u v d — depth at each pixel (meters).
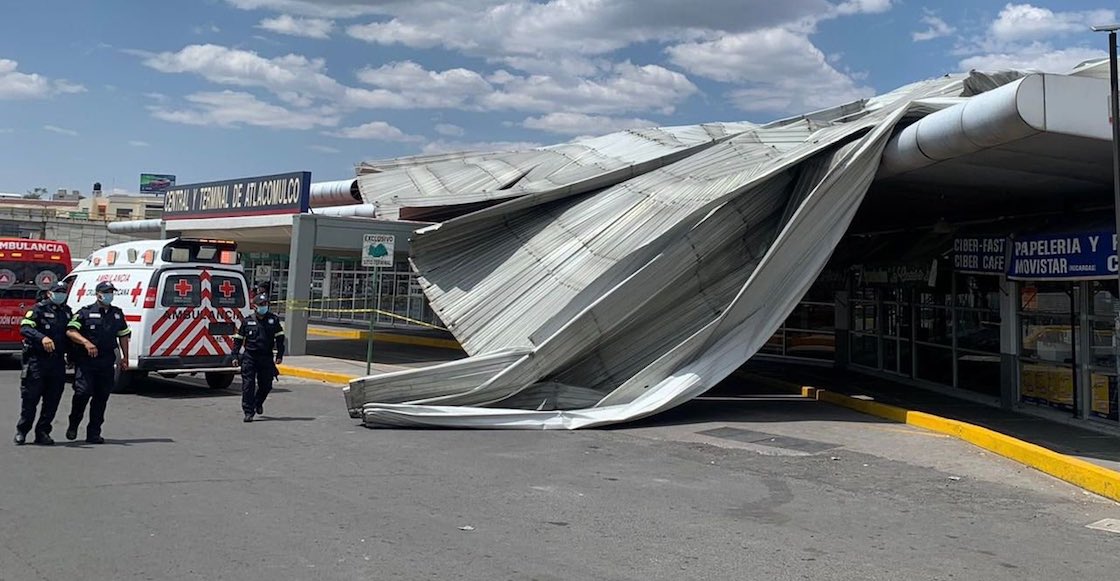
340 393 16.11
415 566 5.61
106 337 9.80
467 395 12.65
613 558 5.99
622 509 7.49
